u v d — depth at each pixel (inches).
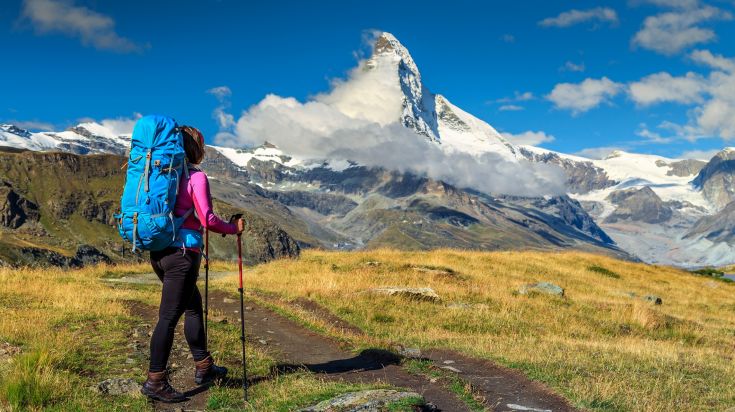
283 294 932.0
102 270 1210.0
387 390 306.0
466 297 1066.1
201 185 292.5
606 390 387.5
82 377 350.6
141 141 286.2
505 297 1090.1
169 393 310.7
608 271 1779.0
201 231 304.7
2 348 402.3
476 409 331.6
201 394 327.6
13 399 302.5
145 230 279.3
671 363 565.9
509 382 407.5
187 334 329.1
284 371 392.2
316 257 1460.4
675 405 390.9
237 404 314.7
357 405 282.7
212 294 872.3
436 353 534.9
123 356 406.0
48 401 308.5
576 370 457.4
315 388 333.7
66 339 435.8
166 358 308.8
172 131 290.8
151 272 1274.6
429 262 1462.8
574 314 1039.0
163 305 301.1
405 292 987.9
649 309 1117.1
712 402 416.5
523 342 671.1
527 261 1697.8
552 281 1462.8
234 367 390.3
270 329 594.9
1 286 770.2
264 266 1360.7
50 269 1137.4
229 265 1519.4
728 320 1291.8
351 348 498.9
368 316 830.5
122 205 285.0
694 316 1283.2
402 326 797.9
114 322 526.6
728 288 1888.5
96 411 297.0
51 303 650.8
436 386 376.8
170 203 282.7
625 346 703.1
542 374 429.1
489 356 506.0
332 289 990.4
